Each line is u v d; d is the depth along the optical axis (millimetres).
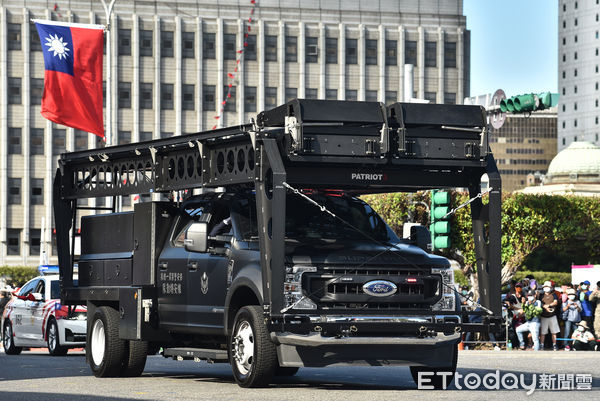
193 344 15758
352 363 13109
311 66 115375
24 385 14719
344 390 13461
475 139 13570
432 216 23172
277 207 12734
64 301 18312
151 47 111750
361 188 14625
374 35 116625
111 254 17031
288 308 12773
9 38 110125
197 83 112375
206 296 14445
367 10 116750
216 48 113062
